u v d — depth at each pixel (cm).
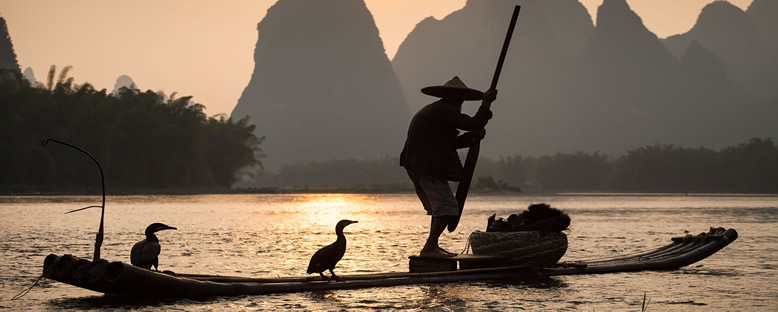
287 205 15038
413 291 2150
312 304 1936
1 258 3469
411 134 2369
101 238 2106
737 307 1939
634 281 2441
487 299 2020
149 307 1894
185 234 5594
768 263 3180
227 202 16638
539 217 2520
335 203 17100
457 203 2384
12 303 1994
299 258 3591
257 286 2098
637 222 8075
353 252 3900
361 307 1892
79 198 17438
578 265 2639
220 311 1833
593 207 15450
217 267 3145
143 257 2081
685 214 10950
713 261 3281
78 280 1848
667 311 1866
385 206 14800
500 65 2395
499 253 2425
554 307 1908
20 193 19450
